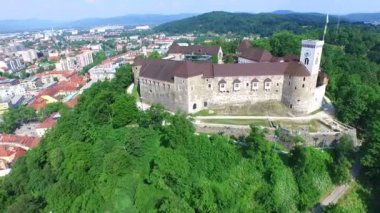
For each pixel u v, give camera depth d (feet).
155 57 561.02
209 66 355.77
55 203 272.92
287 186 260.42
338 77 452.76
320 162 273.33
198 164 266.57
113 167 262.26
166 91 361.10
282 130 297.74
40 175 313.53
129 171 268.21
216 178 265.13
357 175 284.61
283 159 275.59
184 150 268.41
